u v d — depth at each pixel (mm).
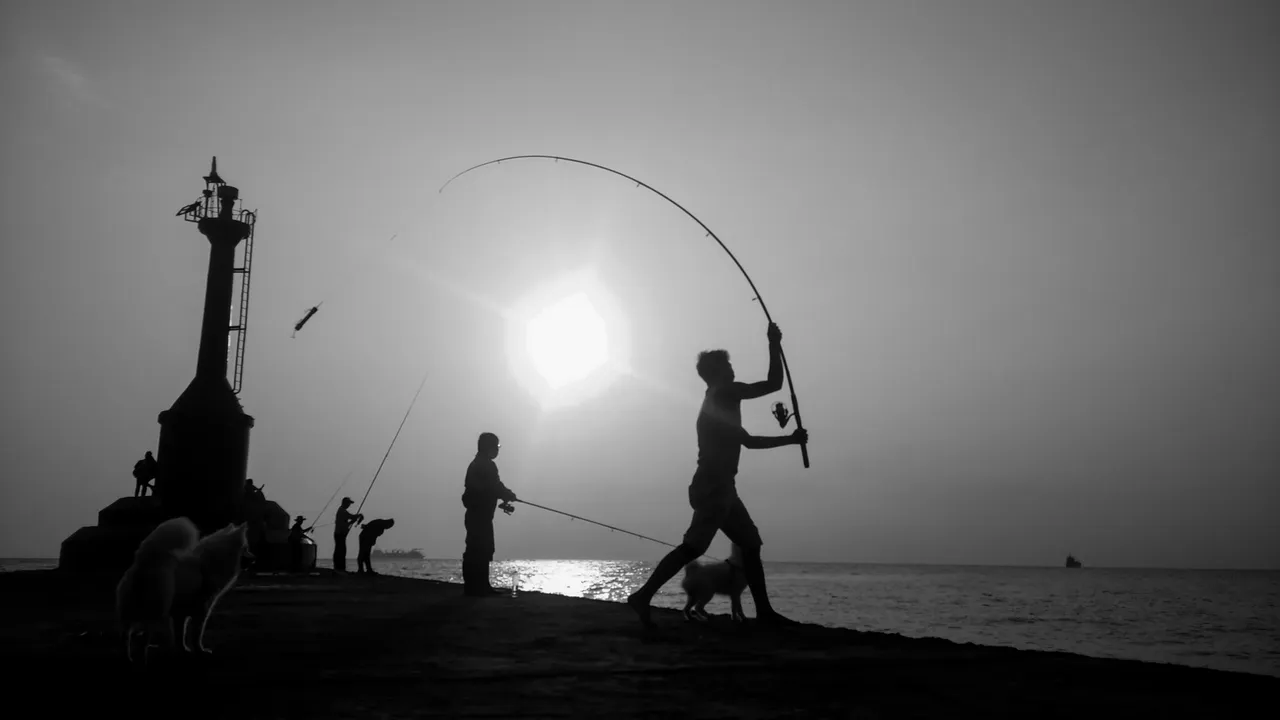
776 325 7691
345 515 26266
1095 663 5188
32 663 5066
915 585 101375
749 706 3871
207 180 32031
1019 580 140750
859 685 4430
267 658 5301
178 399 30047
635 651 5672
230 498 29297
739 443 7258
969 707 3887
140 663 5078
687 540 7004
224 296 31234
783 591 73688
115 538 27125
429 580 16672
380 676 4582
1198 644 26828
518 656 5406
